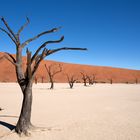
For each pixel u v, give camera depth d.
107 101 23.52
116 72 155.00
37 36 10.77
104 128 11.38
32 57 10.48
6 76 122.31
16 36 10.59
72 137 9.80
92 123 12.51
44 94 32.38
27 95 10.48
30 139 9.53
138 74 157.88
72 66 151.62
